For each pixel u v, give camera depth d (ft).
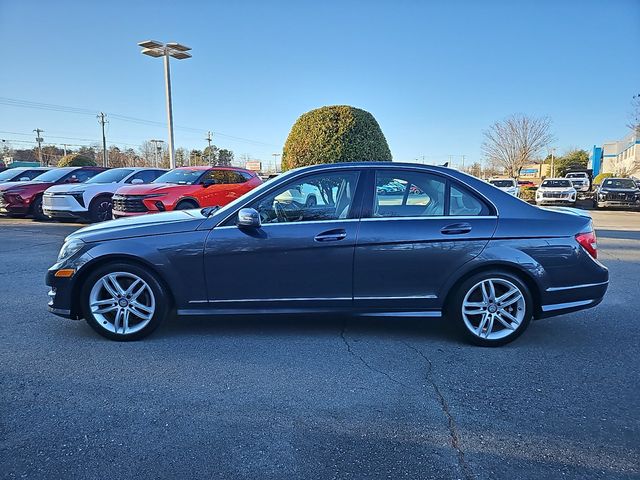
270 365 12.10
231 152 254.47
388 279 13.29
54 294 13.53
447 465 8.17
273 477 7.83
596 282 13.50
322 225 13.28
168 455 8.38
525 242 13.21
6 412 9.73
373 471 8.00
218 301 13.47
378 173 13.67
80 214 39.96
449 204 13.56
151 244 13.26
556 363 12.44
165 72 70.49
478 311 13.48
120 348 13.14
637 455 8.48
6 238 33.14
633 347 13.61
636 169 117.70
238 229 13.34
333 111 41.06
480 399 10.45
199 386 10.94
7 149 258.57
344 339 13.99
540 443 8.83
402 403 10.25
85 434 8.98
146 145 251.60
